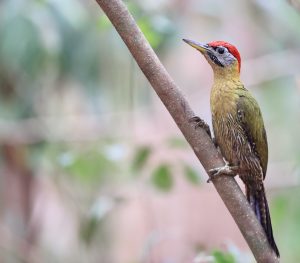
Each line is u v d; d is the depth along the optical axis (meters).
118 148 11.84
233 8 15.16
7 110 13.27
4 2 12.59
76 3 12.85
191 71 15.96
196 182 11.42
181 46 14.98
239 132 10.09
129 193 13.35
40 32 12.31
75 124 13.72
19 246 14.11
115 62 13.16
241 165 10.17
